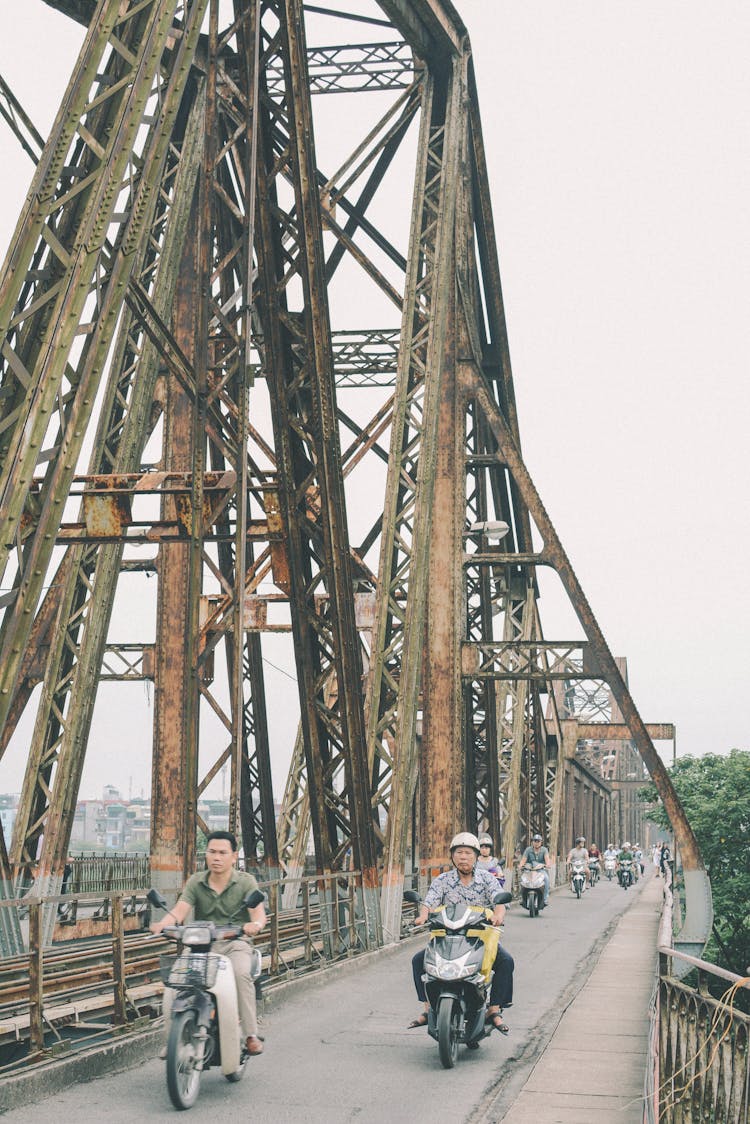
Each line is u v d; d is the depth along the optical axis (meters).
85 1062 8.55
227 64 15.91
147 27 9.54
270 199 15.48
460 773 23.97
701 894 23.17
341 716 15.88
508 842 32.09
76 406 9.29
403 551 20.08
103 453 17.94
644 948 19.72
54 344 8.83
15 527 8.54
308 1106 7.98
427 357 21.14
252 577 20.81
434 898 10.09
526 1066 9.47
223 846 8.66
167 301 18.89
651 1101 6.78
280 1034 10.75
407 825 18.91
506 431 24.91
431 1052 10.02
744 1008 7.82
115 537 13.88
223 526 18.23
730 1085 7.05
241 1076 8.71
